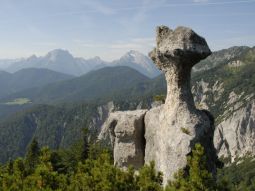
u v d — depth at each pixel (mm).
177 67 20203
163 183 19391
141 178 18234
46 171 20750
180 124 19812
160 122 21062
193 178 16344
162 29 20906
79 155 75000
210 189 16312
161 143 20359
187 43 19734
